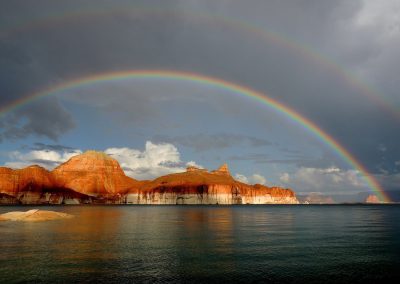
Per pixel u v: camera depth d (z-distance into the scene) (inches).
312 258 1777.8
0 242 2263.8
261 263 1648.6
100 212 7396.7
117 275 1412.4
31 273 1433.3
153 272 1465.3
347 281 1359.5
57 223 3833.7
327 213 7583.7
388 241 2417.6
